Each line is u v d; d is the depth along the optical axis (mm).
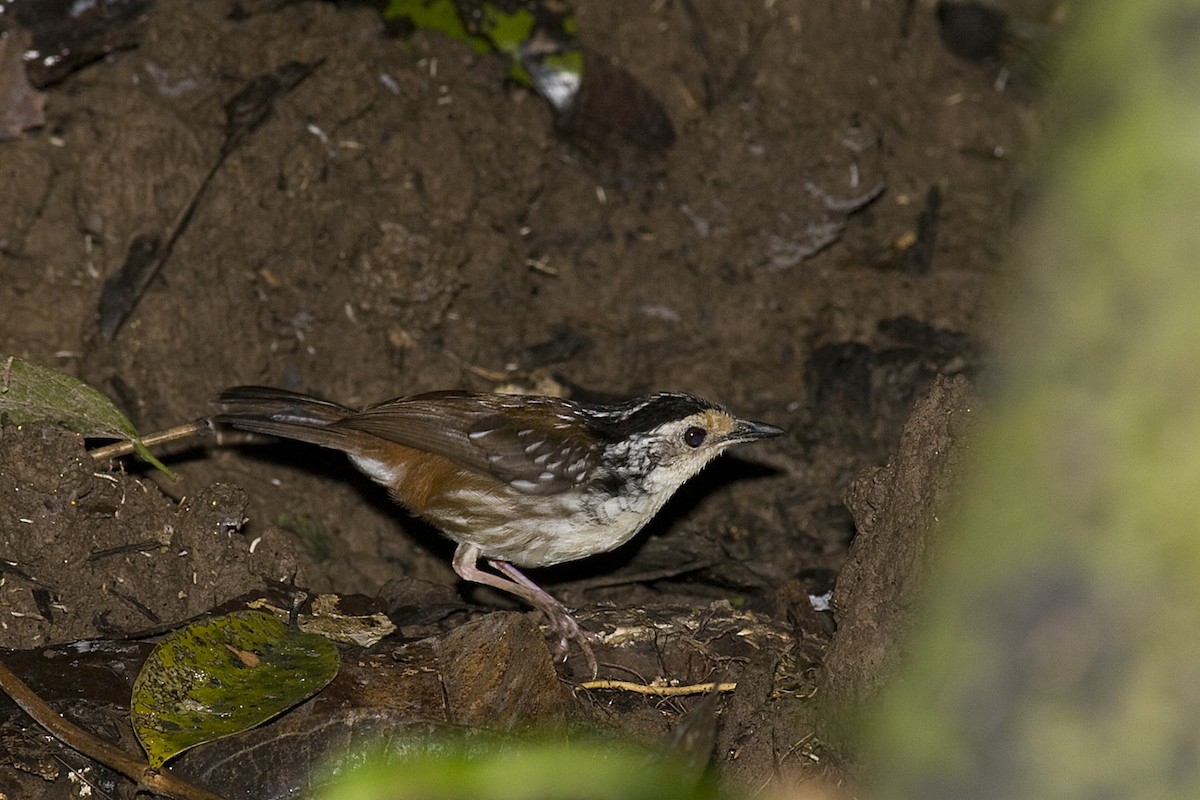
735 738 8688
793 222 14844
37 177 12578
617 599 11727
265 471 12352
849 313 14633
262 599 9648
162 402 12328
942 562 4184
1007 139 15539
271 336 13148
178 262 12727
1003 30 15875
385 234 13562
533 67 14898
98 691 8438
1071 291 3334
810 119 15273
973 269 14883
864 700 7910
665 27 15484
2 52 12727
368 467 10984
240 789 7859
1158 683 3297
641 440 10711
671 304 14594
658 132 15219
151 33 13180
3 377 9570
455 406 10805
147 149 12633
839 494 13094
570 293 14555
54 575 9234
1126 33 3268
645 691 9398
